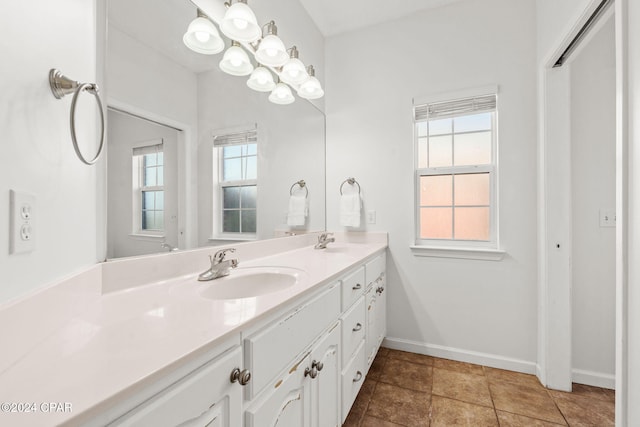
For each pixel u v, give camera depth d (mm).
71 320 671
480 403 1595
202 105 1291
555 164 1717
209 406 579
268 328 773
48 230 599
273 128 1803
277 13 1844
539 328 1831
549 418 1474
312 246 2207
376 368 1970
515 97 1914
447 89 2104
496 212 2018
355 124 2395
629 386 905
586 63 1729
